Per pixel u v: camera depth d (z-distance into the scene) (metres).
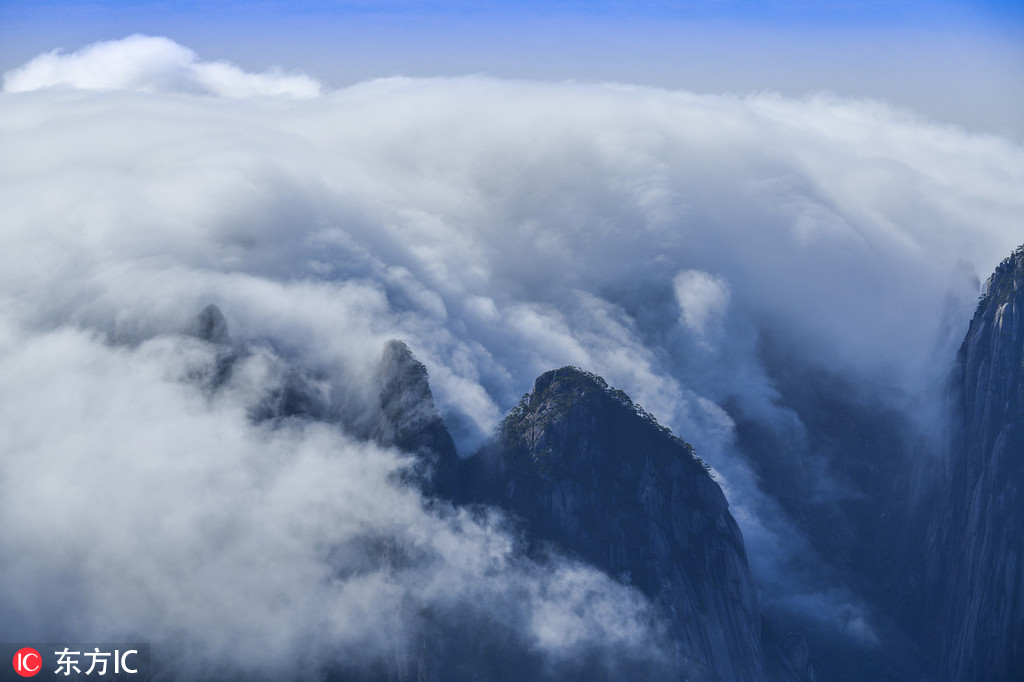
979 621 179.50
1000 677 173.12
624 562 167.88
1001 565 177.12
